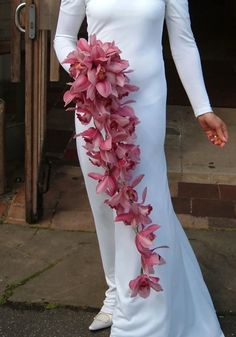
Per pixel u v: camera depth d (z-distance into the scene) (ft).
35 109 11.85
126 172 7.84
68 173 14.96
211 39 31.48
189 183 14.74
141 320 8.68
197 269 9.42
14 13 11.63
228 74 24.56
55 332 9.73
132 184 8.00
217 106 20.29
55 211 13.26
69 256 11.68
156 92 8.14
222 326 9.90
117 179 7.81
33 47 11.38
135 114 8.00
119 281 8.74
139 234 8.04
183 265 8.98
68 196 13.89
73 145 16.52
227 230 12.73
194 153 16.35
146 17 7.78
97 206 8.79
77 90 7.46
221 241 12.28
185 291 8.98
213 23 35.81
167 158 15.97
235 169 15.60
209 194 14.26
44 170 13.01
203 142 17.06
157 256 8.05
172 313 8.75
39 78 11.68
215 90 22.22
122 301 8.70
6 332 9.71
